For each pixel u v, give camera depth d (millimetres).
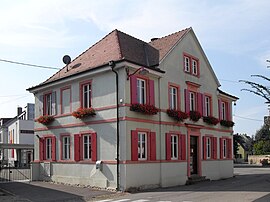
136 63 21000
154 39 27797
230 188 20672
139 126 21094
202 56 28562
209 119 28188
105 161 20891
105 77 21547
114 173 20297
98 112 21672
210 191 19109
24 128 52375
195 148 26812
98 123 21594
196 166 26672
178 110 24359
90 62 23969
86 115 22016
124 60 20250
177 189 20688
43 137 25766
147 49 25703
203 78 28406
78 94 23172
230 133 32250
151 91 22281
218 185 22984
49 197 17688
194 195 17359
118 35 24969
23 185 22703
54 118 24875
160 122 22750
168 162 22984
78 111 22453
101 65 21219
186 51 26453
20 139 51625
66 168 23562
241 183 24328
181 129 24703
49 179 24781
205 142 27828
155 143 22156
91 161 21750
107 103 21250
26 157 52562
